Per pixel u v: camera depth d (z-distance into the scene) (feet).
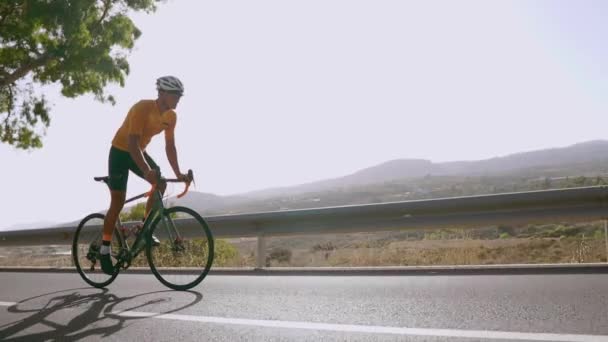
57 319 12.34
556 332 9.23
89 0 58.54
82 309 13.46
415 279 16.05
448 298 12.75
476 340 9.01
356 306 12.39
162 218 16.37
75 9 57.21
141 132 15.80
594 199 18.47
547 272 15.87
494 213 19.70
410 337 9.40
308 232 22.36
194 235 19.54
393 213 21.06
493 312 11.01
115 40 63.46
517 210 19.45
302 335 9.96
